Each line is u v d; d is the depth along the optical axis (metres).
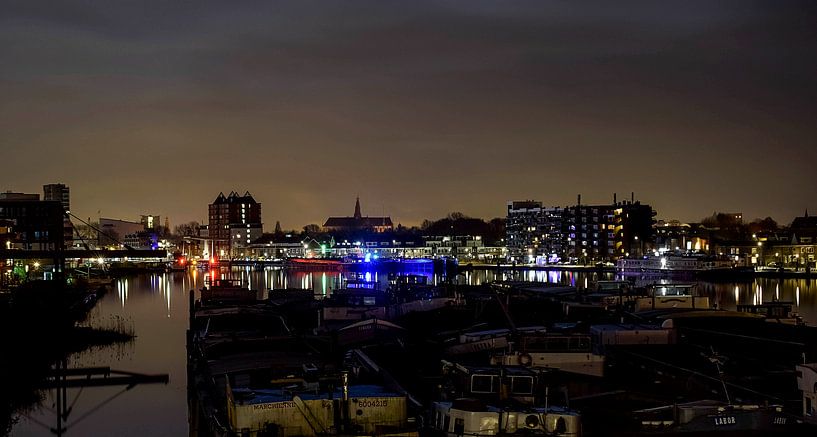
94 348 96.38
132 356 90.06
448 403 35.72
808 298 161.88
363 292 106.94
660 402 41.38
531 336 50.06
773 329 64.06
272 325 84.00
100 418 63.12
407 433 33.56
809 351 42.03
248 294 111.19
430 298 98.25
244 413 33.31
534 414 33.69
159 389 73.31
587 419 37.69
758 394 41.66
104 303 158.75
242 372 48.56
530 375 39.56
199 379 53.03
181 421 62.03
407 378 48.53
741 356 52.47
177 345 98.38
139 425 60.88
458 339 62.59
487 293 111.06
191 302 87.00
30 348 91.06
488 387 39.41
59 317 107.25
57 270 141.00
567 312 83.06
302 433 33.66
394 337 72.69
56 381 75.88
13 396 71.00
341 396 34.78
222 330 80.88
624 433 35.22
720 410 36.19
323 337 69.62
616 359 53.00
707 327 66.06
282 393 35.50
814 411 36.25
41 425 61.50
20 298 105.00
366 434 33.16
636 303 80.38
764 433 34.72
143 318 129.00
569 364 49.25
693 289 114.12
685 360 51.62
